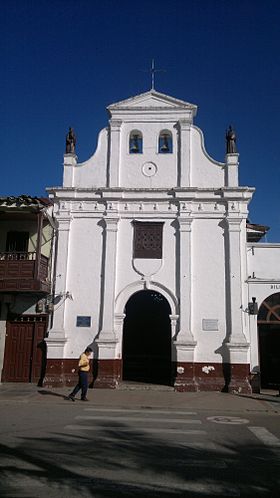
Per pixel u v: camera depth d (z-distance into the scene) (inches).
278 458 293.3
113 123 737.0
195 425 408.2
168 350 792.3
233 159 706.2
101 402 534.0
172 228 697.0
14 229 727.7
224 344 649.6
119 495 216.7
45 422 405.4
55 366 652.1
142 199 703.1
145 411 484.7
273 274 681.0
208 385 637.3
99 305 676.1
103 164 729.6
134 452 301.7
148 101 741.9
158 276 681.0
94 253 695.7
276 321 663.1
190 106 730.8
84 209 710.5
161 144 748.0
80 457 286.0
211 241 688.4
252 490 229.3
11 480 237.9
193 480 244.1
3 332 690.2
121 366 664.4
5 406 502.3
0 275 652.7
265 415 476.1
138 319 813.9
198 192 700.7
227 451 310.3
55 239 707.4
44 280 674.2
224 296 667.4
